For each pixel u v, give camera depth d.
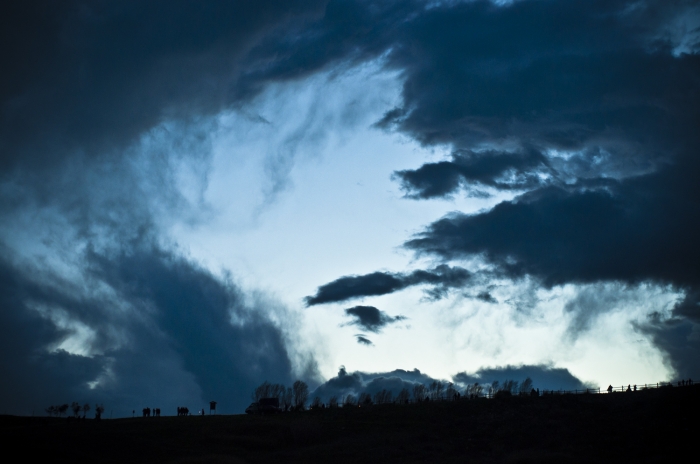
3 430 86.88
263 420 97.00
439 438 84.06
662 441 71.00
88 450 76.00
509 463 67.75
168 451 78.00
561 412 92.25
